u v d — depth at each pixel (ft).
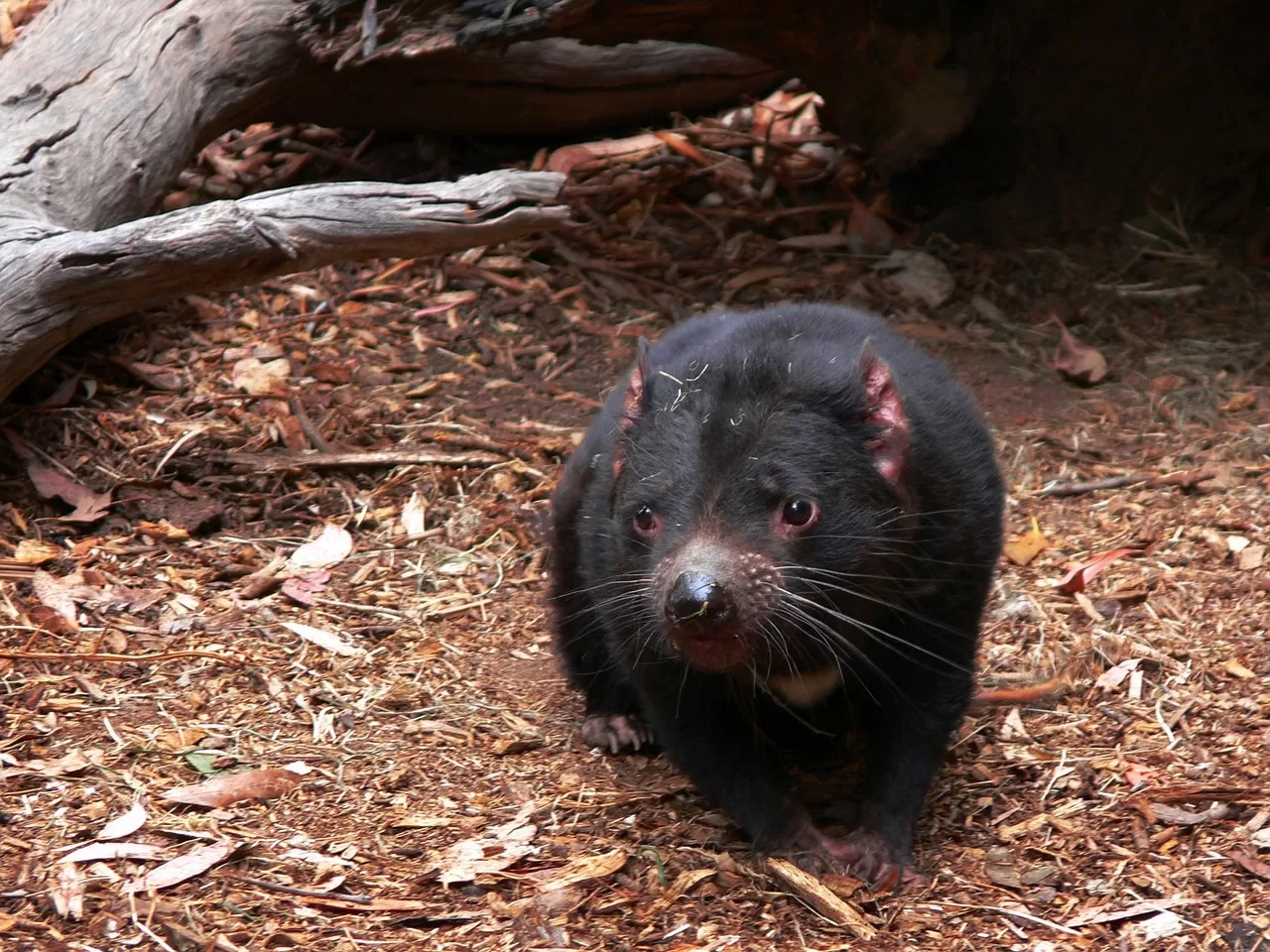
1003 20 8.24
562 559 5.84
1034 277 8.38
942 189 8.91
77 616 6.09
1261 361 7.56
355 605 6.25
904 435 5.33
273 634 6.10
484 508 6.67
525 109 8.79
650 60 9.04
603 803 5.63
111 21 7.14
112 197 6.94
